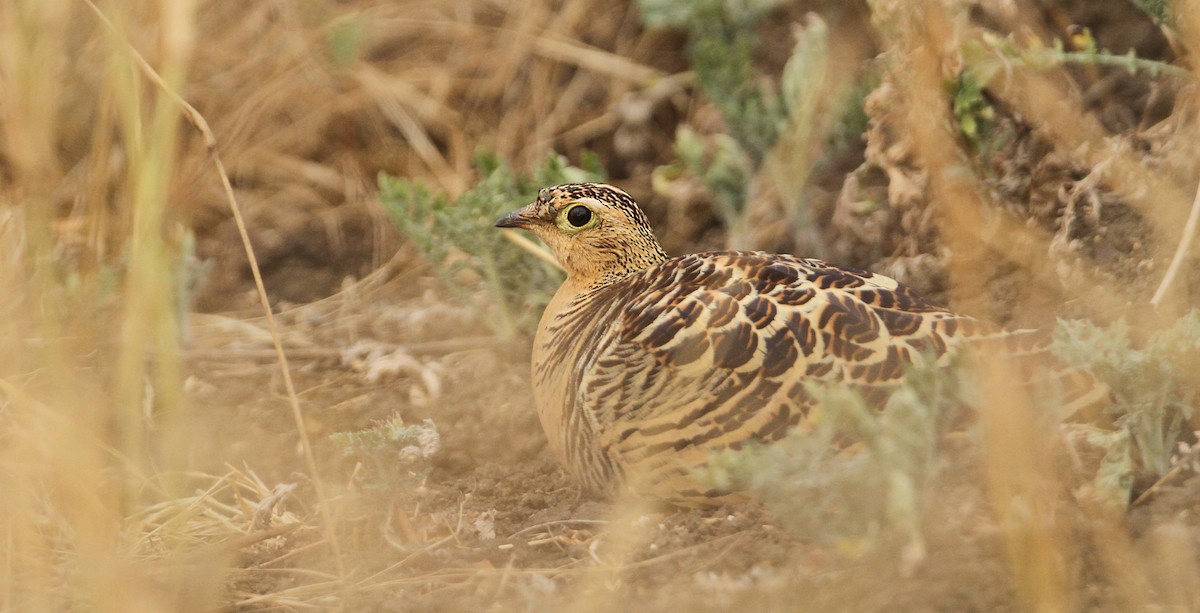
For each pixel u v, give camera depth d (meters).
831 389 6.50
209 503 8.83
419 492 8.64
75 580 6.98
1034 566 5.84
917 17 8.76
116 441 9.13
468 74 14.60
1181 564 6.12
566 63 14.52
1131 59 9.05
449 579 7.32
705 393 7.32
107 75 10.09
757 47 12.88
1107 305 8.75
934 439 6.27
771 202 12.23
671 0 12.48
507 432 9.66
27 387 7.80
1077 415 7.57
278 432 10.02
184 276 11.16
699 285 7.80
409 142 14.26
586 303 8.58
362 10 14.62
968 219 6.94
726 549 7.00
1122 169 8.98
